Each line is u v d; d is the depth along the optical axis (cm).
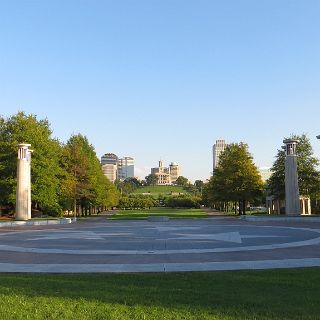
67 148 6444
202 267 1353
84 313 799
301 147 5809
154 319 760
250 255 1653
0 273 1289
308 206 7062
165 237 2508
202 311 805
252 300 886
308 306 835
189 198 14700
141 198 14975
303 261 1467
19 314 795
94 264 1455
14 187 4966
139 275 1216
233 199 6362
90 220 5338
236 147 6378
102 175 8375
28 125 5222
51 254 1755
